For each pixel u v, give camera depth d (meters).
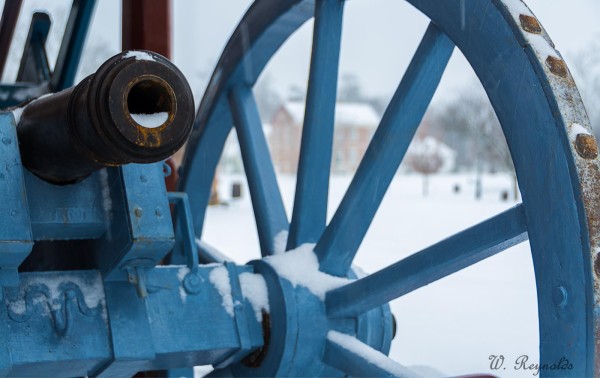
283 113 60.50
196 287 2.67
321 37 2.93
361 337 2.78
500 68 2.11
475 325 5.13
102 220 2.41
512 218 2.12
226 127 3.73
